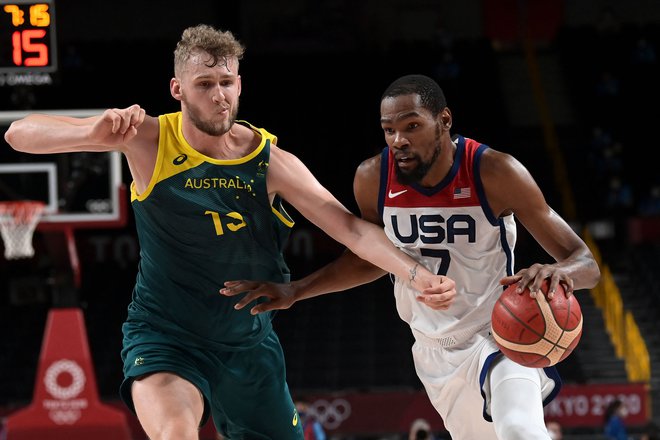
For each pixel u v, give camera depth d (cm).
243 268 429
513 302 405
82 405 1208
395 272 413
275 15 2606
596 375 1574
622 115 2384
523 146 2295
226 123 404
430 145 423
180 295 426
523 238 2008
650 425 1416
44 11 1090
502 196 438
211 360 435
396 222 457
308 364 1677
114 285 1941
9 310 1866
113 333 1786
